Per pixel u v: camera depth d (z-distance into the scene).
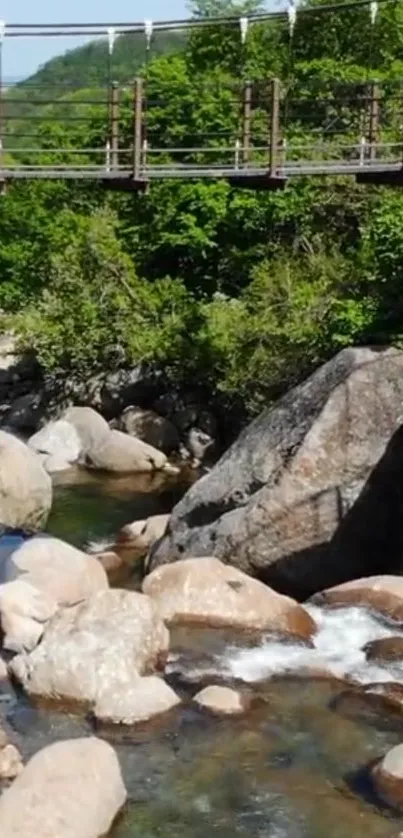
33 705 10.97
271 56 30.55
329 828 9.03
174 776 9.79
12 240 32.66
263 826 9.06
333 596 13.81
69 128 36.16
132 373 25.66
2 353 28.16
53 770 8.92
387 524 15.09
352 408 14.98
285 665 12.09
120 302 25.70
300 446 14.93
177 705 10.98
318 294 21.64
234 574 13.58
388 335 18.06
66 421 23.70
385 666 12.11
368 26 29.47
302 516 14.78
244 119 19.12
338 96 28.19
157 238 27.83
